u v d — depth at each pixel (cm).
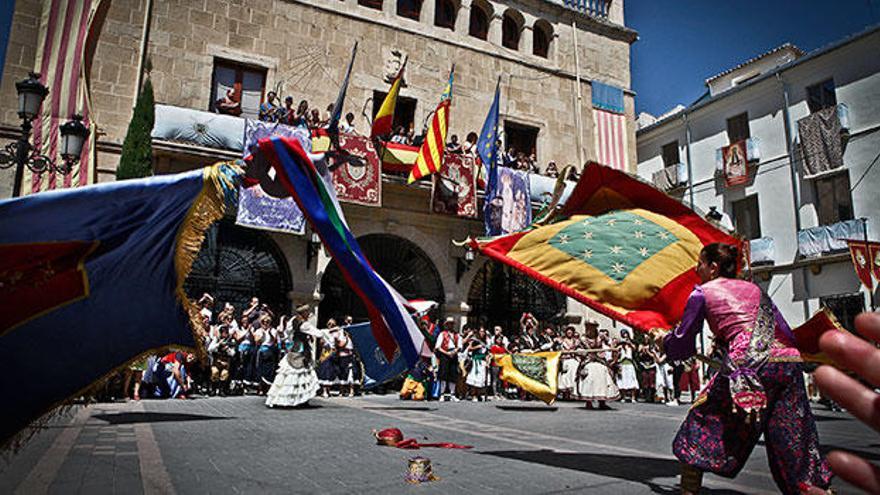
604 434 686
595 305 404
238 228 1395
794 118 2045
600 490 360
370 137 1461
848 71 1891
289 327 958
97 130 1301
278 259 1432
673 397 1395
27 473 384
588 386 1100
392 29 1709
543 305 1759
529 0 1972
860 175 1825
